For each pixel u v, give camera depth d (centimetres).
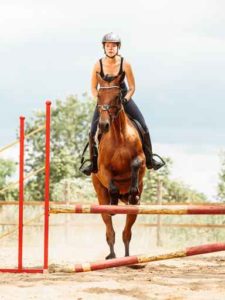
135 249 1978
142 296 877
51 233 2250
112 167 1205
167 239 2230
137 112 1277
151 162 1295
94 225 2258
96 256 1678
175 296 880
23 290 917
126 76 1234
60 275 1093
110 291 909
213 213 1070
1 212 2311
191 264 1361
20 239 1130
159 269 1219
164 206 1079
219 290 930
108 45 1216
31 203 2205
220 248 1055
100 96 1164
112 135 1197
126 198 1297
